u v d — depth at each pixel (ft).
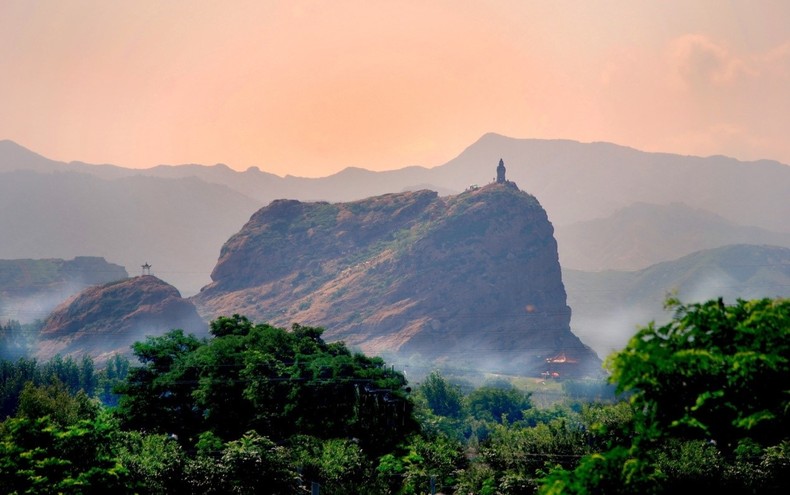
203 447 387.14
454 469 439.63
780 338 106.93
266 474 351.87
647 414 113.19
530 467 406.62
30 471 264.11
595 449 408.05
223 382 476.95
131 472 312.29
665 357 107.96
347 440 450.71
